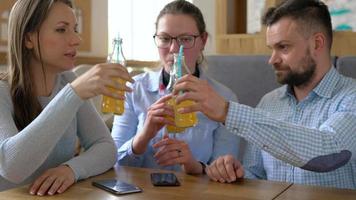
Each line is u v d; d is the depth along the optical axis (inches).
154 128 60.7
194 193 44.0
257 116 47.4
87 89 47.1
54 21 56.1
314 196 43.4
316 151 48.1
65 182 46.1
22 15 56.5
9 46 58.3
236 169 50.7
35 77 59.4
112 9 145.7
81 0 135.9
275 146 48.0
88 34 139.6
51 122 47.3
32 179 54.6
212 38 104.6
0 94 55.7
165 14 69.5
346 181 61.9
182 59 51.6
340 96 61.9
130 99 71.6
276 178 66.3
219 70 95.6
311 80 64.2
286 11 62.9
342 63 83.4
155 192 44.3
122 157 64.9
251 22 97.2
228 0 100.1
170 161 56.2
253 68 92.3
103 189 45.4
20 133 48.1
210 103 46.1
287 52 63.1
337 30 87.9
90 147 57.7
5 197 42.5
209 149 69.3
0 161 48.0
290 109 67.4
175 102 48.4
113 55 53.8
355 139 52.0
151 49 145.2
